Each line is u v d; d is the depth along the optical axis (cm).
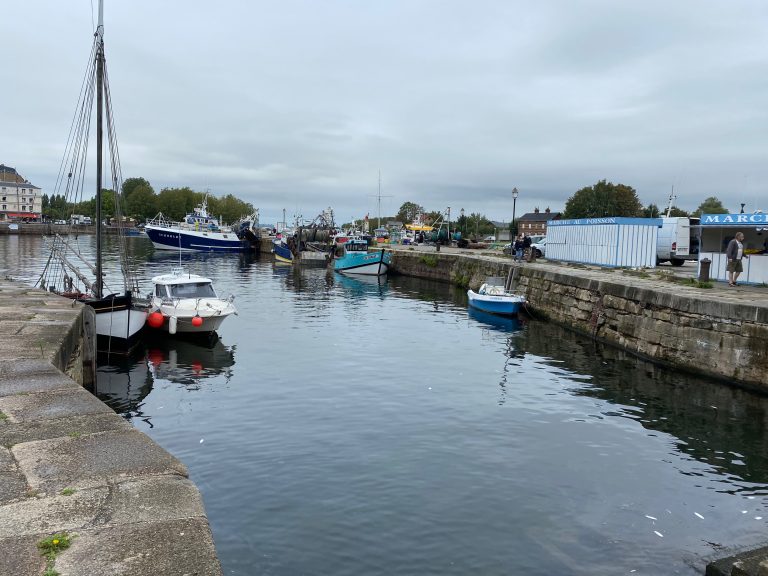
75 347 1318
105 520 407
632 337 1922
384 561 689
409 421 1201
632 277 2464
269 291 3784
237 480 905
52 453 524
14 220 13425
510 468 971
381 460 991
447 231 6738
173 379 1555
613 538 750
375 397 1373
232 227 9931
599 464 997
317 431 1134
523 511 820
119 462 505
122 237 2039
